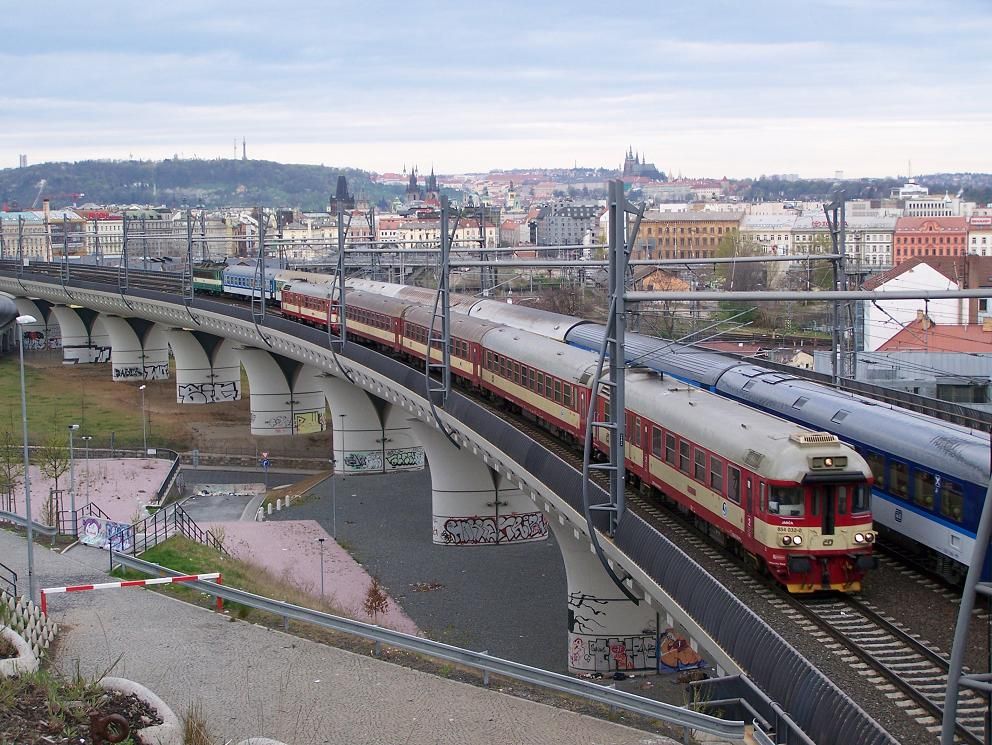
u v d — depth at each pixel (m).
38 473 92.69
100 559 53.50
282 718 35.03
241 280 129.00
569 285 114.50
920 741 23.81
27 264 186.88
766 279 146.25
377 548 76.69
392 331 85.25
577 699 36.28
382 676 38.59
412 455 101.62
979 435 35.28
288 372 122.44
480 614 62.69
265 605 44.28
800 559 32.34
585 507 38.53
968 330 94.00
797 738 24.48
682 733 33.25
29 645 37.97
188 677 38.44
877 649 28.84
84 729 31.77
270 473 105.88
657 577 33.91
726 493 35.81
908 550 38.00
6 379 161.25
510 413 65.06
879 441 38.19
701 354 53.72
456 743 33.22
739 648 28.12
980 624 30.64
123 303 142.75
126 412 134.75
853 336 68.12
